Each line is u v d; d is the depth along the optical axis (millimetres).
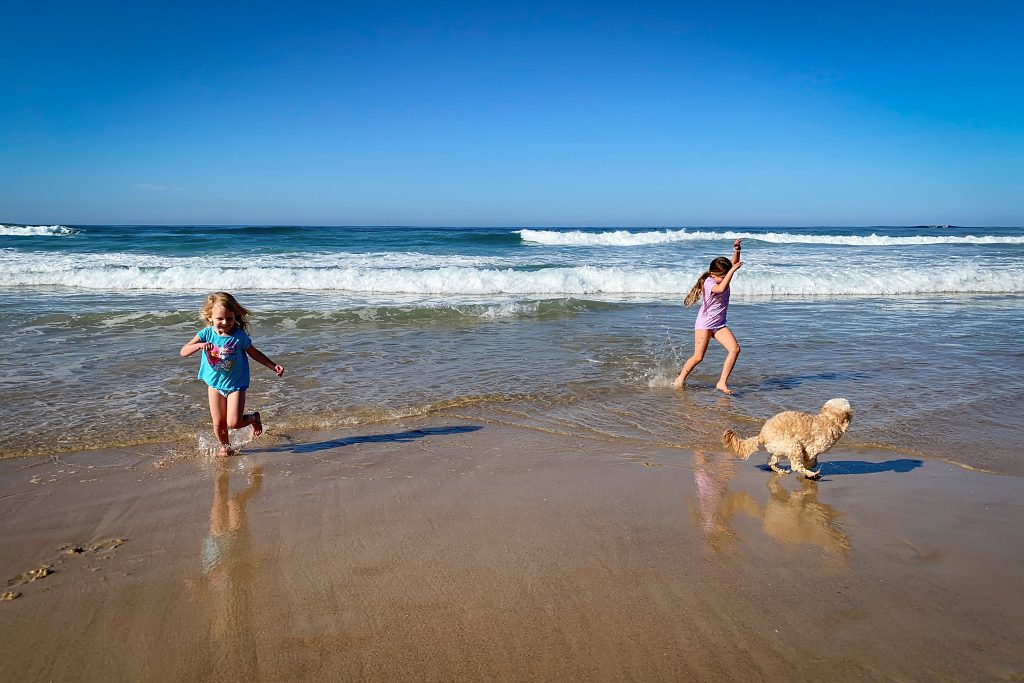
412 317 11945
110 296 14297
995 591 3186
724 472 4914
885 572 3377
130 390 6879
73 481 4555
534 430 5859
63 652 2701
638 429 5949
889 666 2604
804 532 3867
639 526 3939
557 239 35094
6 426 5688
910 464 5070
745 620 2936
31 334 9727
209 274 16391
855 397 6965
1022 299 15430
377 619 2939
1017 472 4883
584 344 9719
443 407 6504
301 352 8906
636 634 2830
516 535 3803
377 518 4023
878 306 14117
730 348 7203
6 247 26500
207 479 4637
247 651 2711
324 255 23703
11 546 3621
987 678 2529
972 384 7457
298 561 3475
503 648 2734
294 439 5551
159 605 3053
